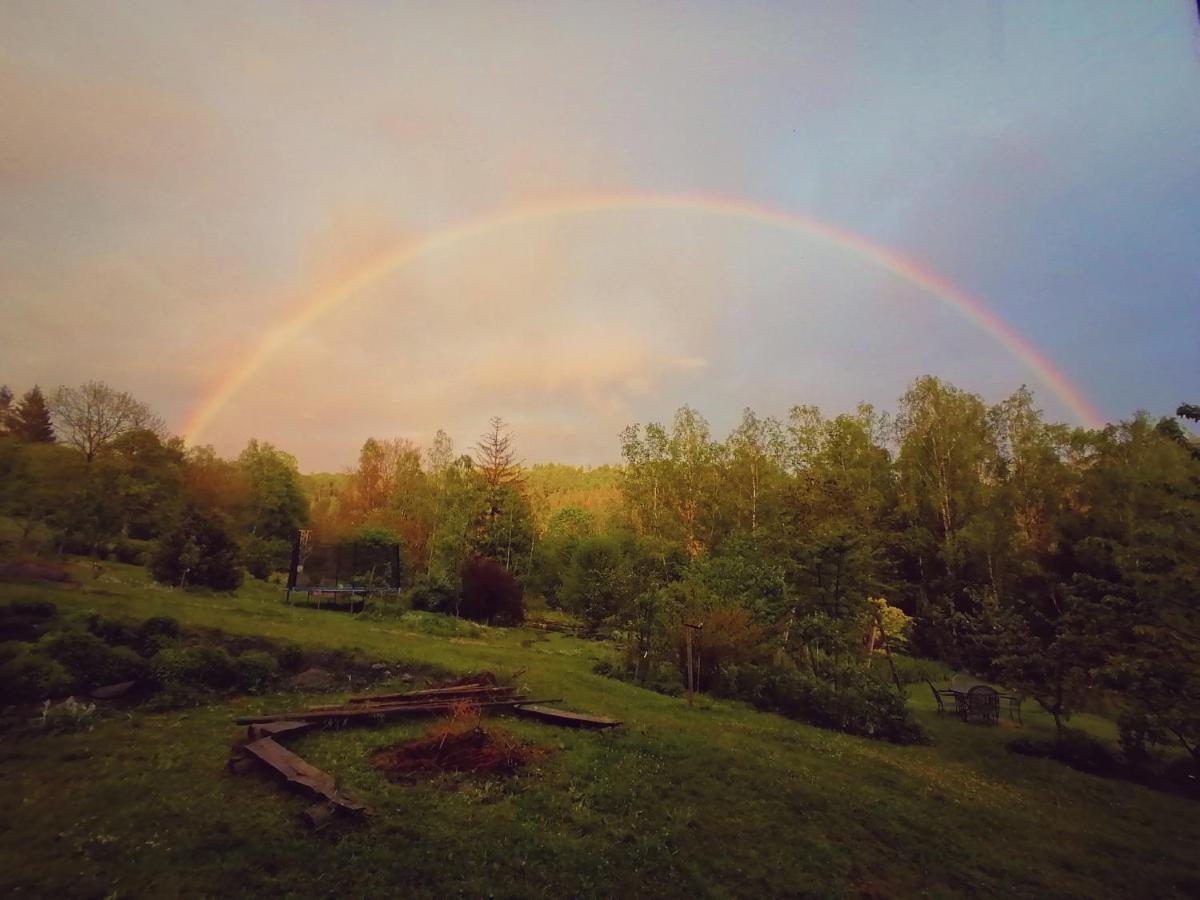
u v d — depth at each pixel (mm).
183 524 23641
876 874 7531
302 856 6066
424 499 53406
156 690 10352
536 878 6324
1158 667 11992
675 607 19703
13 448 26031
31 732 8211
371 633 18609
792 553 25891
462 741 9242
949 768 12930
